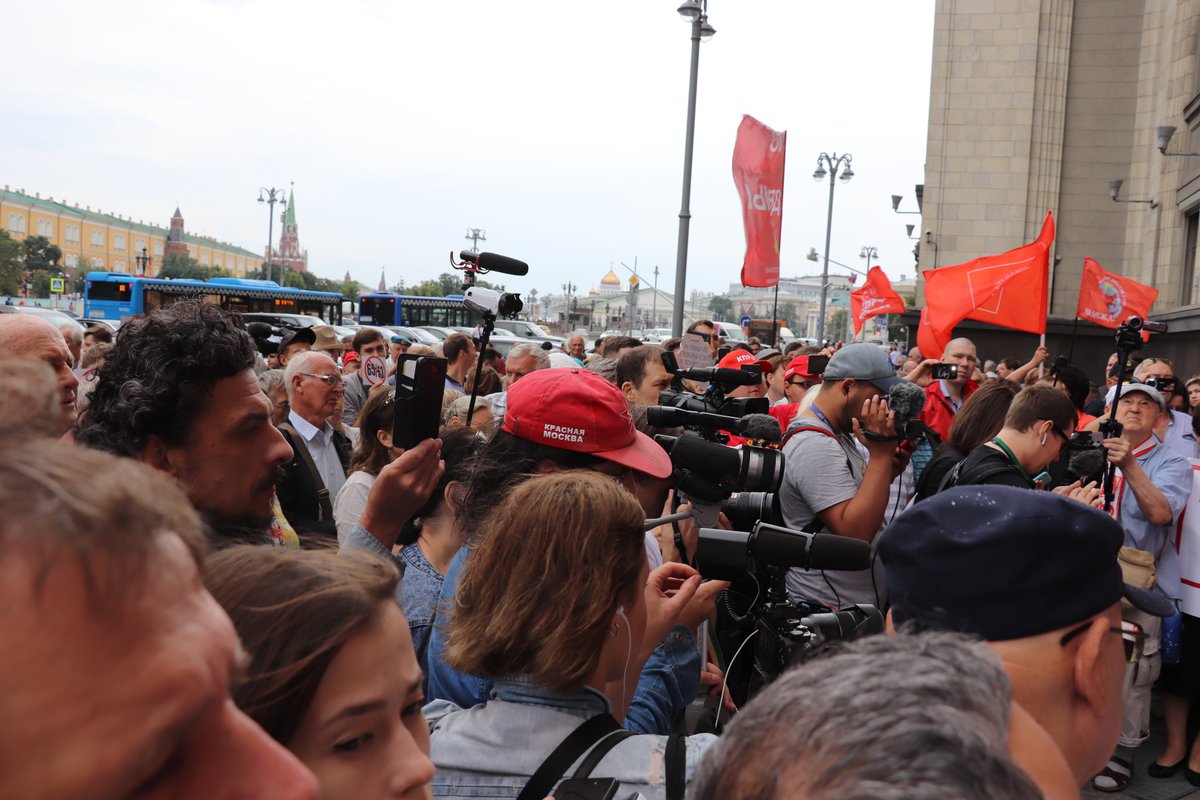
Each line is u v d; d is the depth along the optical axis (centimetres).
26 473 42
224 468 199
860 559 235
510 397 256
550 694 162
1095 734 118
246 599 110
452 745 160
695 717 256
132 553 44
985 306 849
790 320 15075
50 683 42
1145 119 2277
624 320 10794
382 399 354
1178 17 1886
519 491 173
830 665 73
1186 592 439
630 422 261
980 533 118
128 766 44
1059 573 116
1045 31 2336
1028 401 399
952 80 2394
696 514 271
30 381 72
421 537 263
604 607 161
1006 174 2367
